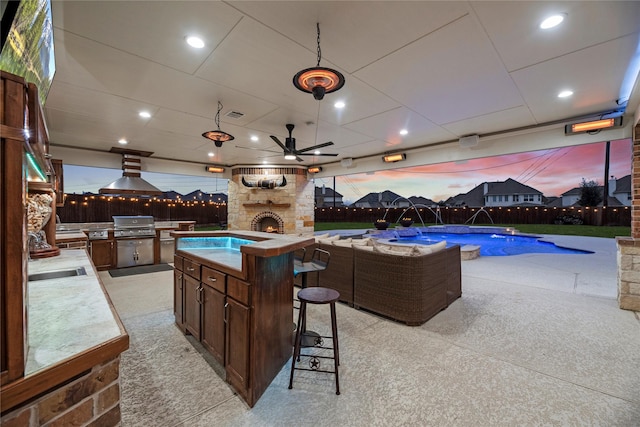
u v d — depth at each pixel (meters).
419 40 2.51
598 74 3.13
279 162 8.84
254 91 3.58
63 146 6.49
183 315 2.85
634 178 3.61
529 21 2.25
